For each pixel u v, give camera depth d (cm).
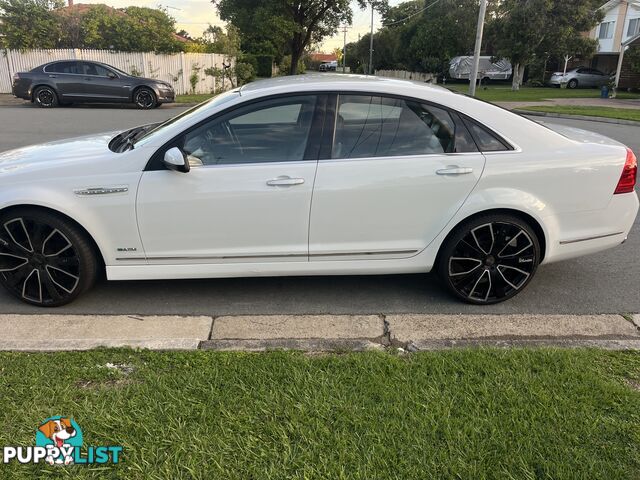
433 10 4584
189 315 371
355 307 390
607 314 384
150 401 260
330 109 358
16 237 359
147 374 282
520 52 3123
